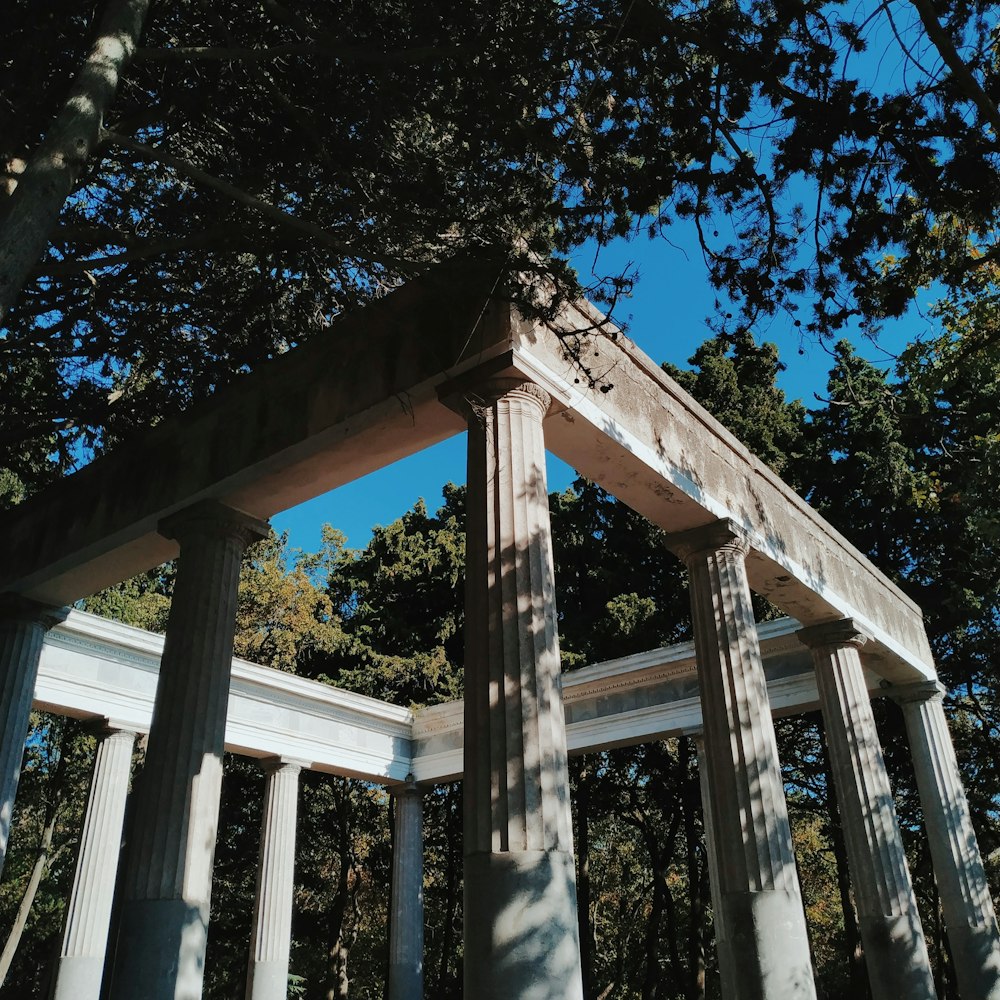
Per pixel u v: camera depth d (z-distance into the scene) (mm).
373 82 9523
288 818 20219
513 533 8219
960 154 8477
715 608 11781
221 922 29766
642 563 27453
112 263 9250
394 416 9820
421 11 8875
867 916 13695
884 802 14117
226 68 9797
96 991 15859
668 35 8586
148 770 9711
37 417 12102
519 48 8805
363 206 9781
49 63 9219
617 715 20297
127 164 10898
